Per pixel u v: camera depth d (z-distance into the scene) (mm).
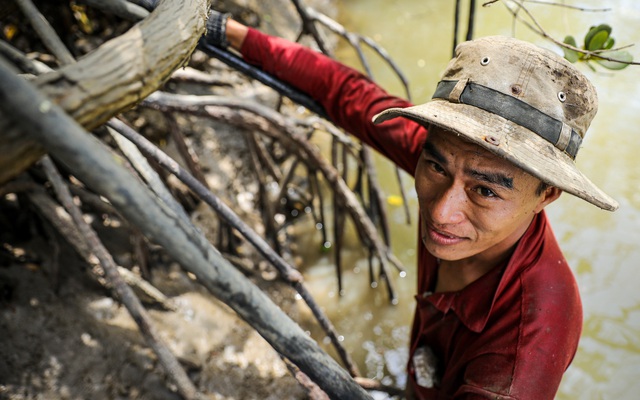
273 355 2945
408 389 1824
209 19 1796
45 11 3025
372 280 3496
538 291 1344
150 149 1643
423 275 1631
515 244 1374
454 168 1218
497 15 4969
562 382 3027
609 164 3994
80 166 670
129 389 2523
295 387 2846
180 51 888
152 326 2352
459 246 1306
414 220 3883
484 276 1401
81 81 764
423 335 1623
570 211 3805
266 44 1795
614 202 1211
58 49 1499
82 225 2301
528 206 1241
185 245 764
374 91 1729
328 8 5363
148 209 724
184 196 3381
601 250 3584
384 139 1689
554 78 1201
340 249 3359
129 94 804
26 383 2371
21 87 630
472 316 1414
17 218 2746
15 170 713
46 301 2621
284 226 3727
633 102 4367
